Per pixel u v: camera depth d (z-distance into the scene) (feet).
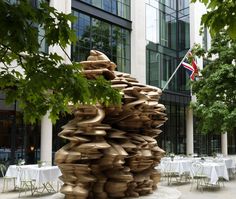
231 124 52.44
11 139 54.13
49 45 10.38
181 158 54.13
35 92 11.03
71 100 10.96
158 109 30.68
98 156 24.72
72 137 24.76
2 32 8.55
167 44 84.02
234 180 50.24
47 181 36.86
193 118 89.56
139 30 74.13
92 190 25.30
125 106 26.55
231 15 8.91
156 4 81.97
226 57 53.67
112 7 70.33
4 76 11.67
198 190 40.86
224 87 52.03
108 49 68.85
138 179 27.58
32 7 9.46
